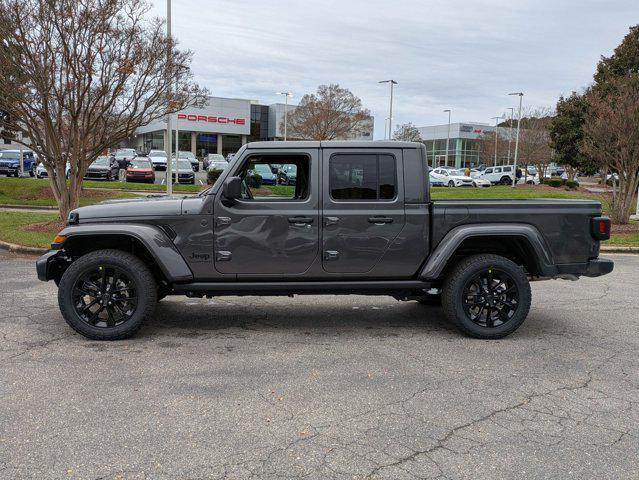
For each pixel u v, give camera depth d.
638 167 16.73
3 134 15.34
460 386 4.29
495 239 5.75
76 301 5.32
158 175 38.31
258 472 2.99
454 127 86.75
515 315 5.55
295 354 5.05
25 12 11.47
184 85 15.05
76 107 13.04
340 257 5.45
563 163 30.44
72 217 5.39
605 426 3.62
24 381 4.27
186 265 5.37
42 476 2.92
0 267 9.45
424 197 5.49
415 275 5.62
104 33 12.45
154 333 5.68
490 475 3.00
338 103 48.97
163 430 3.47
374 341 5.50
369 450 3.25
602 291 8.33
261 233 5.38
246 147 5.42
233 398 4.00
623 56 25.67
